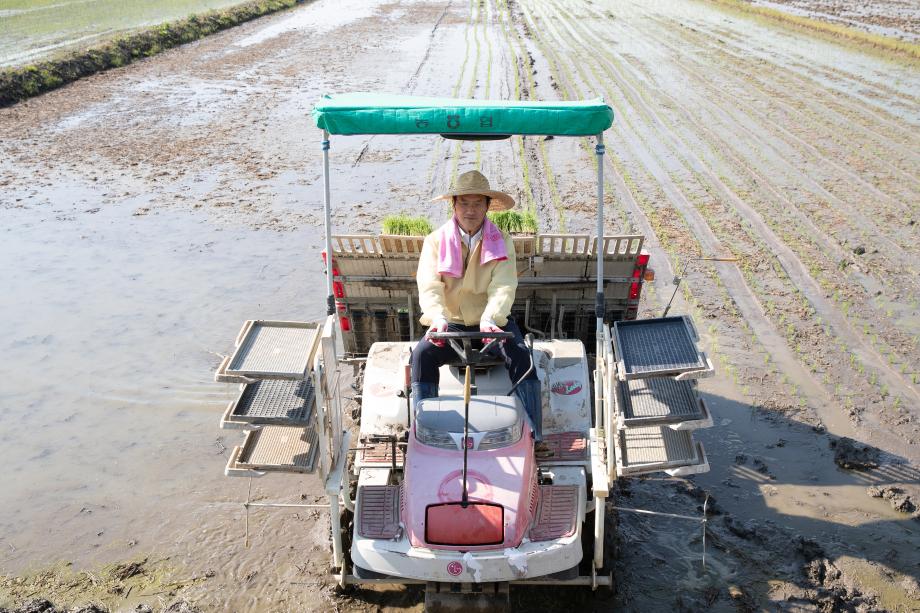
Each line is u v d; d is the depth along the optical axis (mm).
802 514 5594
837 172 13312
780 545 5301
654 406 4625
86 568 5172
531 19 32125
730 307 8602
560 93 18859
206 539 5426
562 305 6309
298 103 18516
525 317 6391
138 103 18750
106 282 9352
